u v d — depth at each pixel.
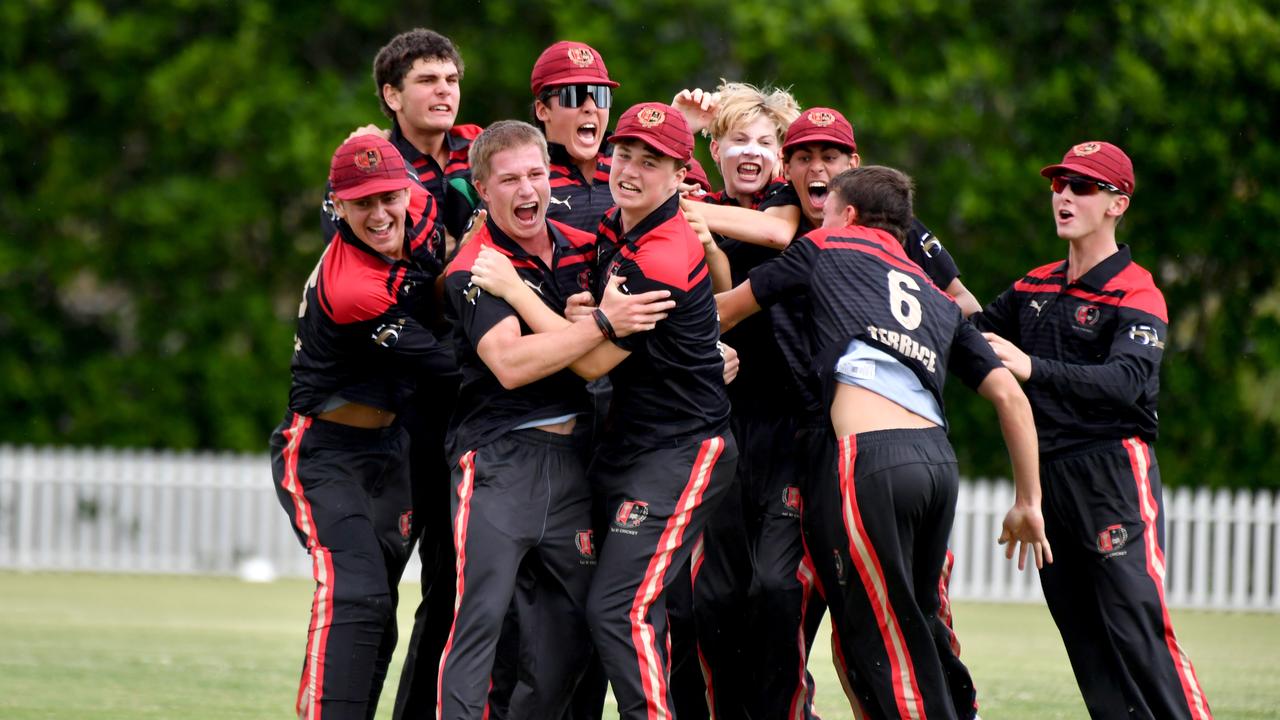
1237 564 53.75
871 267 20.17
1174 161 58.53
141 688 28.47
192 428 63.06
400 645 36.47
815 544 20.30
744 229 22.03
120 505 57.47
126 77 62.22
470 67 61.81
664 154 19.22
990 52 59.19
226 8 62.34
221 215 61.66
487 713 22.08
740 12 58.97
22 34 61.44
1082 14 59.47
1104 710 22.00
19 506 57.34
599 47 60.28
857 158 22.86
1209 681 31.97
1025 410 20.38
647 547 19.44
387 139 22.42
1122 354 21.61
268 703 26.98
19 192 63.44
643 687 19.06
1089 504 21.77
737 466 20.64
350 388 21.36
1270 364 60.41
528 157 19.81
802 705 22.12
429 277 21.67
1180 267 61.25
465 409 20.53
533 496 19.70
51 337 63.09
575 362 19.23
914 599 19.70
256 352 63.09
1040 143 59.62
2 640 35.66
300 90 61.97
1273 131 59.59
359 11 61.81
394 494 22.11
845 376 19.77
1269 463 60.62
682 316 19.50
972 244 60.66
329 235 22.97
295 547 57.03
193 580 54.34
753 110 23.42
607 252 20.16
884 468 19.33
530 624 20.20
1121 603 21.41
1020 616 47.69
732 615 22.55
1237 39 58.19
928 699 19.55
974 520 54.81
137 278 63.00
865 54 59.72
